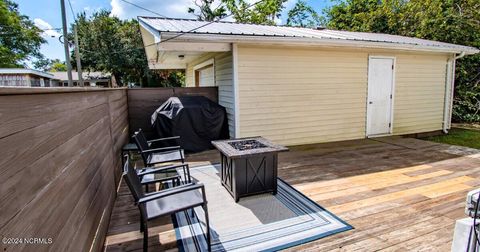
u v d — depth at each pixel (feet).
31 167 3.61
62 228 4.59
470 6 28.84
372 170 13.50
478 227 5.26
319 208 9.35
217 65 20.48
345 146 18.71
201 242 7.42
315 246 7.19
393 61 21.53
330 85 19.77
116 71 65.26
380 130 21.99
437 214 8.86
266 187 10.39
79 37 62.85
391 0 36.86
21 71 42.42
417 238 7.48
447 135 23.77
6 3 72.84
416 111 23.12
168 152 12.51
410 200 9.97
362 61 20.51
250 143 11.33
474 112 29.45
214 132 17.58
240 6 55.98
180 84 68.23
